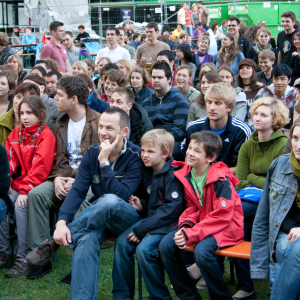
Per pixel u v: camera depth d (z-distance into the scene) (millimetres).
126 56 8031
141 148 3219
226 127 3709
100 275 3488
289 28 7699
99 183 3176
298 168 2568
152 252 2855
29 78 4477
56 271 3617
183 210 3053
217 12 13562
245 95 4895
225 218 2783
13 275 3523
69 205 3094
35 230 3553
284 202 2658
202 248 2676
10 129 4152
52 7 13734
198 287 3312
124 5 14180
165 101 4941
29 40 13102
